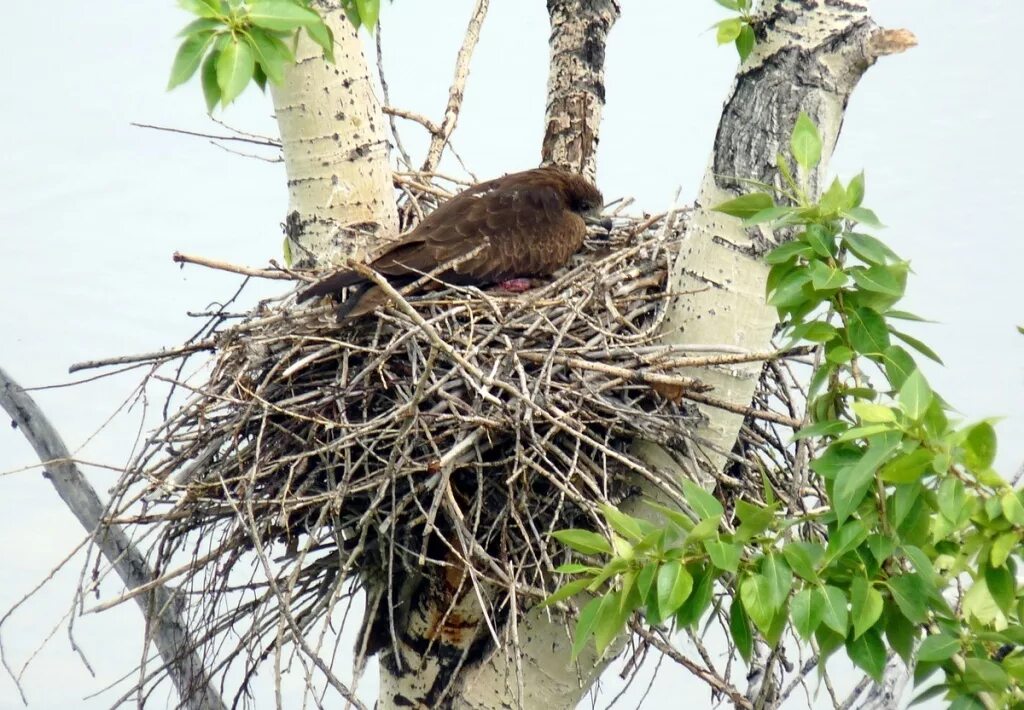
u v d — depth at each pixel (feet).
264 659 38.17
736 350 35.40
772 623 27.94
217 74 31.01
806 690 37.22
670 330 37.45
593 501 33.60
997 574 26.91
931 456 26.04
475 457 35.12
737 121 35.60
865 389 29.86
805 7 34.60
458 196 44.14
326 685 38.11
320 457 36.19
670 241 41.45
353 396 36.04
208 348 38.19
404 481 36.09
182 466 36.88
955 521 25.70
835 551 27.04
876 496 27.78
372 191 42.42
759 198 30.53
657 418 35.19
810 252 29.30
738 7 35.24
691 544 27.58
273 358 37.11
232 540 36.04
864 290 29.66
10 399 42.86
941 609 27.71
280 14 31.09
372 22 34.81
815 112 34.83
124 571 41.19
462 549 35.29
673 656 36.94
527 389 34.37
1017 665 26.94
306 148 41.96
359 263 32.89
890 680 36.96
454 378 35.58
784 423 36.35
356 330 37.50
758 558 27.81
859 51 34.35
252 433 37.04
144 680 35.65
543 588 33.50
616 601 28.17
